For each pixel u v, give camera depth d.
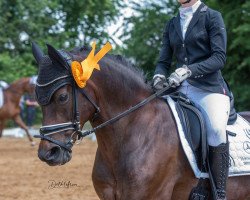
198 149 7.07
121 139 6.72
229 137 7.47
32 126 38.06
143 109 6.91
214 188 7.10
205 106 7.17
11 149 24.64
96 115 6.69
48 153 6.25
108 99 6.76
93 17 45.78
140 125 6.81
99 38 45.44
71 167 18.22
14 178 15.98
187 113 7.14
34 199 12.89
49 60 6.35
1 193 13.60
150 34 37.12
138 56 37.34
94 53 6.66
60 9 44.38
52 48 6.25
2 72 38.88
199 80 7.22
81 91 6.48
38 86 6.31
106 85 6.73
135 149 6.69
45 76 6.30
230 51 28.98
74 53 6.75
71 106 6.40
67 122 6.36
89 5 44.31
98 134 6.81
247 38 26.31
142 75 7.15
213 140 7.08
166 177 6.81
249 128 7.78
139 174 6.59
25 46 41.62
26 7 40.47
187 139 6.95
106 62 6.80
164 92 7.40
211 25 7.10
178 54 7.38
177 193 7.04
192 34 7.16
